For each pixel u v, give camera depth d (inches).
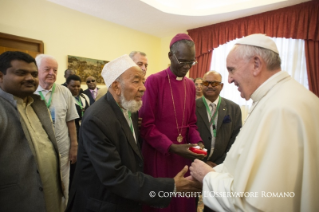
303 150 28.8
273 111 31.5
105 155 39.3
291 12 175.3
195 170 44.9
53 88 82.0
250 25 198.1
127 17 210.1
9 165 37.7
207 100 79.5
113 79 45.3
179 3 207.5
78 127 108.9
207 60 234.8
